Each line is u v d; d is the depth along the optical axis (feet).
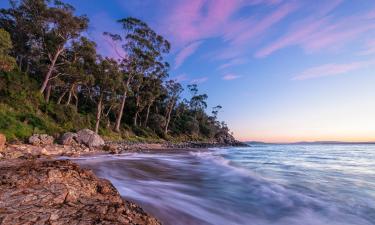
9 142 65.82
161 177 41.27
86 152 75.87
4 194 13.29
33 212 12.11
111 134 136.67
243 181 39.52
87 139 88.02
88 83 126.62
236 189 33.73
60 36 113.39
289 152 141.59
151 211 22.47
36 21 112.47
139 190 29.43
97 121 123.24
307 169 55.52
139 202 24.47
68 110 111.75
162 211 22.84
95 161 55.88
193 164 63.16
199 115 291.99
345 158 90.84
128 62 157.17
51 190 14.55
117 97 154.40
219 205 26.40
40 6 108.17
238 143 315.99
